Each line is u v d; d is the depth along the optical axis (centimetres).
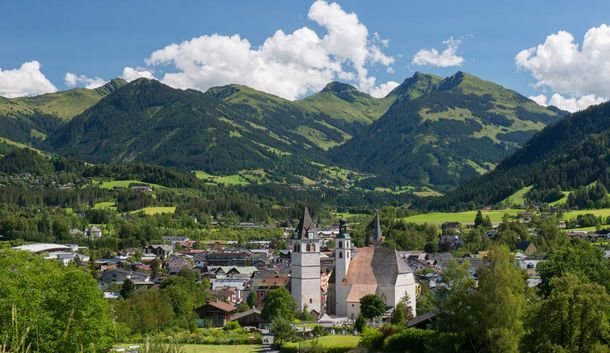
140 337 17000
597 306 10144
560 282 10631
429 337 12144
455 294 11488
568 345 10175
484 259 12325
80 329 9600
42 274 10300
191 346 16588
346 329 18012
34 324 8706
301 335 17500
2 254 10856
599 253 17375
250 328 19675
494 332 10588
